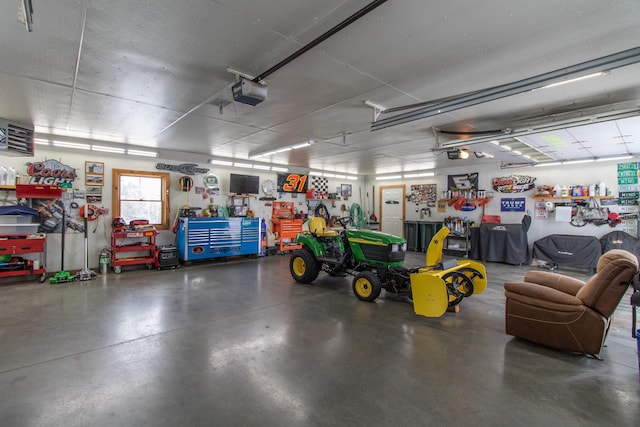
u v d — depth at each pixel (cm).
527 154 593
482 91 307
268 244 855
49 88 317
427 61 259
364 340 297
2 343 282
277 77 290
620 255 269
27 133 457
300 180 916
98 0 182
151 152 623
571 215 670
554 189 687
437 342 295
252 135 520
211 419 184
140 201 653
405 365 250
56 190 513
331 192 1023
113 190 614
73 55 250
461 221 834
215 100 352
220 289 477
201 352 269
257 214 831
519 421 185
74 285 491
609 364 255
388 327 330
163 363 249
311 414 190
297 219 873
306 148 626
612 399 207
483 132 466
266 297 437
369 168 930
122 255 622
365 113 396
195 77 292
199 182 729
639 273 254
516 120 411
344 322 344
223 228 704
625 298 459
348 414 190
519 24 205
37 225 501
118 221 588
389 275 423
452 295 381
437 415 190
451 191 883
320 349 277
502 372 241
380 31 215
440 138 527
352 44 232
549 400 205
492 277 582
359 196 1120
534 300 286
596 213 638
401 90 320
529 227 732
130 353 265
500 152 546
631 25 204
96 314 359
